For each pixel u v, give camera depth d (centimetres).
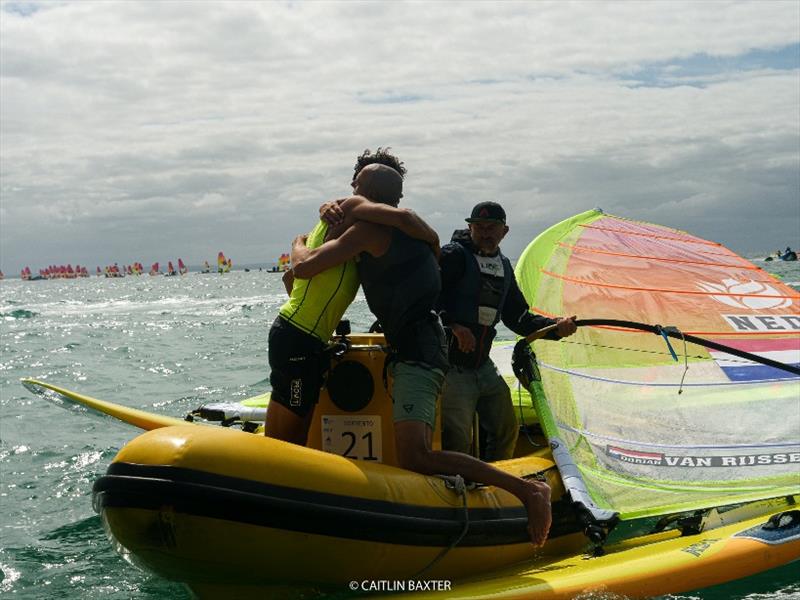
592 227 833
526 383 556
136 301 4266
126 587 460
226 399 1026
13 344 1847
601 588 400
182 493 344
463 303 493
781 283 809
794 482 505
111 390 1122
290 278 441
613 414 566
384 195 420
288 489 357
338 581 380
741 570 438
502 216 499
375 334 445
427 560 395
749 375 630
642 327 527
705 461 529
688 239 880
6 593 451
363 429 427
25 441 795
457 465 405
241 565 361
